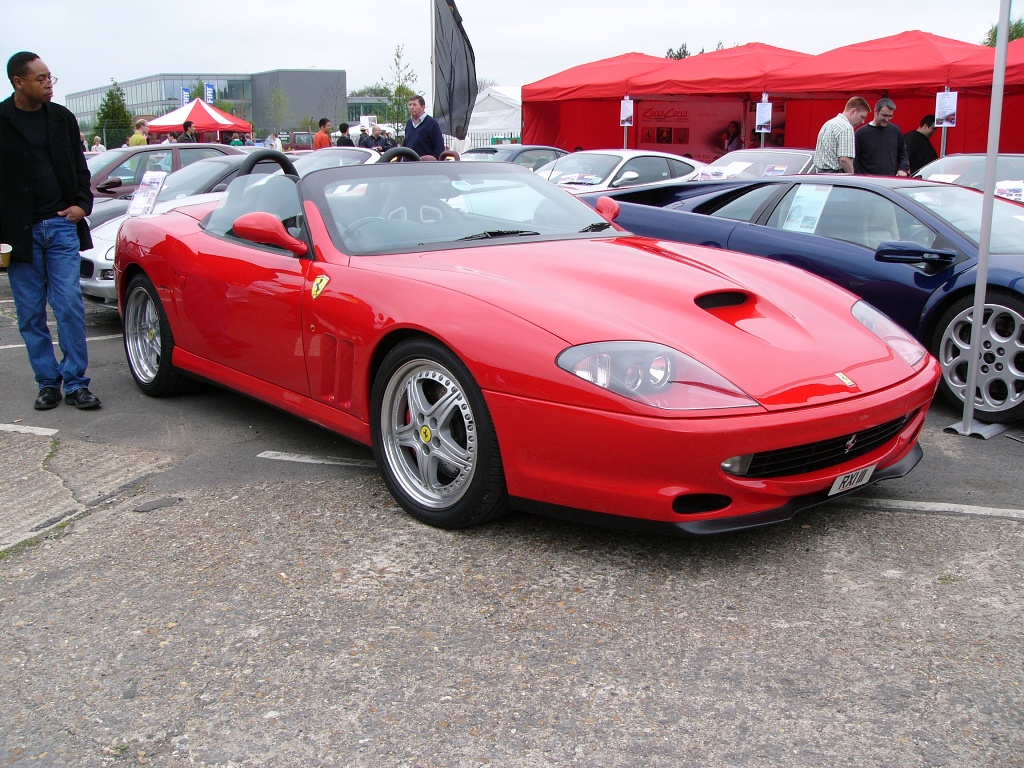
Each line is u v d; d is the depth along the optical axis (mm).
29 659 2252
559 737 1912
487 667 2170
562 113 19406
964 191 4906
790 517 2598
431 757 1861
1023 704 1989
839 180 5016
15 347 5918
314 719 1991
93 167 9031
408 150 4449
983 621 2336
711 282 3021
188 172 7363
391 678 2135
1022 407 3910
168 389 4508
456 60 11430
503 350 2625
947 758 1823
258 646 2281
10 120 4137
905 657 2182
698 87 15547
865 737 1892
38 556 2818
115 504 3221
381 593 2535
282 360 3500
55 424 4191
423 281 2943
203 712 2027
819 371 2664
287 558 2762
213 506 3178
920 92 15188
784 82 14602
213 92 47781
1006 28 3611
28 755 1900
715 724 1944
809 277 3371
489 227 3600
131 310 4633
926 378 2906
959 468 3504
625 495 2484
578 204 4031
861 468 2729
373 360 3064
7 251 4164
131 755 1893
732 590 2521
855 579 2576
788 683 2086
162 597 2539
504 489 2748
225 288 3762
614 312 2713
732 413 2424
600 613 2406
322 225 3426
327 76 88625
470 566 2686
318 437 3936
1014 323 3961
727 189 5543
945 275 4254
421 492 3000
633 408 2416
